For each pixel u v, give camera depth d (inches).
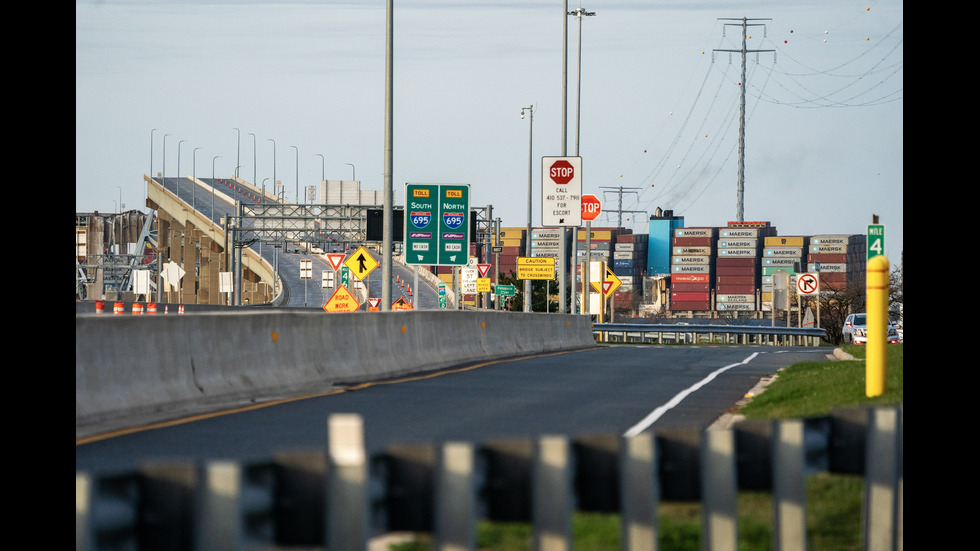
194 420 2155.5
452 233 5733.3
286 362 2832.2
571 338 5762.8
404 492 868.0
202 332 2487.7
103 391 2121.1
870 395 2246.6
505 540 1211.2
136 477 747.4
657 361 4281.5
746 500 1413.6
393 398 2662.4
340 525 793.6
